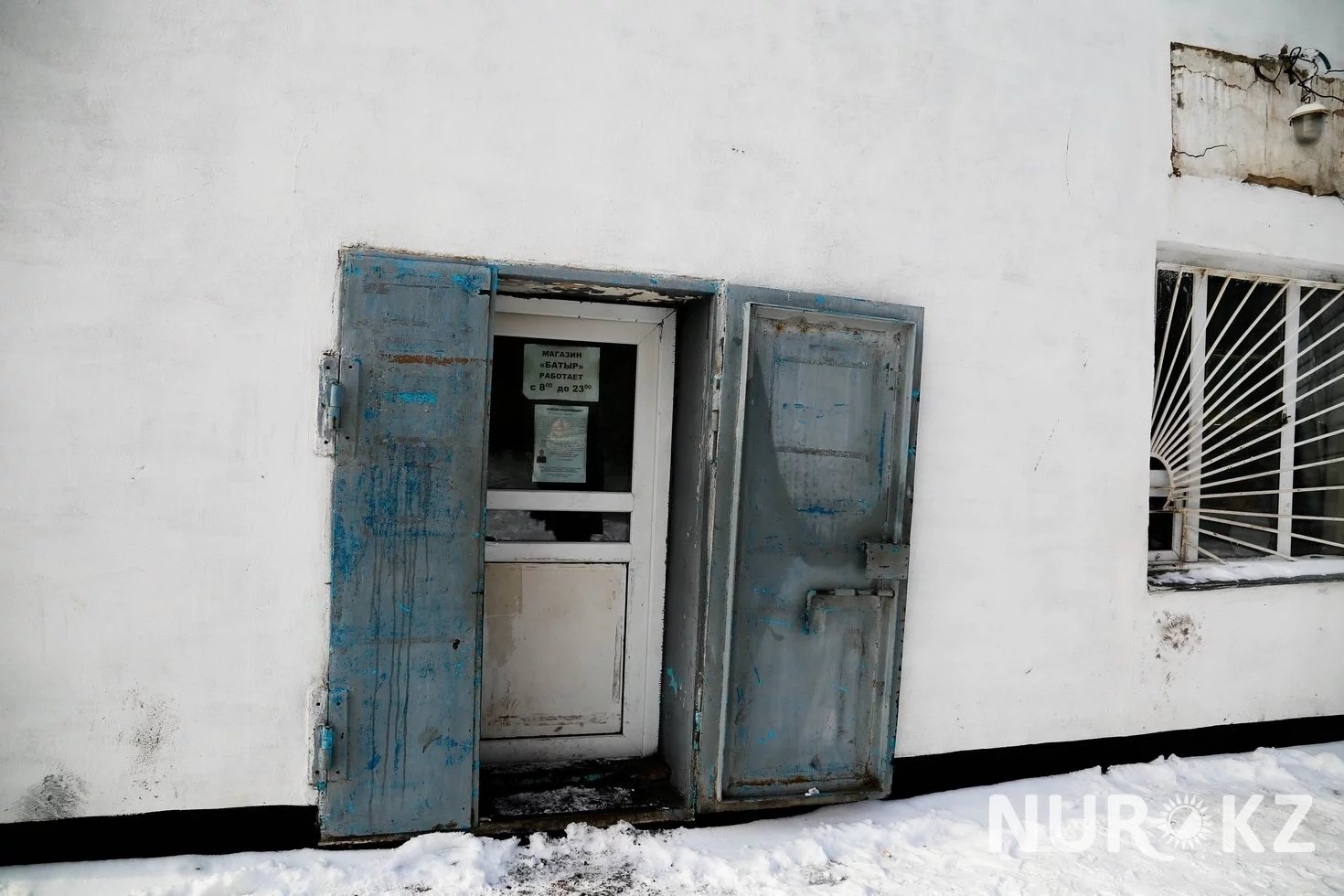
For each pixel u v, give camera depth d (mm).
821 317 3062
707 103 3014
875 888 2793
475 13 2752
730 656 2965
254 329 2605
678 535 3250
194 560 2588
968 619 3473
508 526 3256
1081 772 3686
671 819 2996
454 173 2754
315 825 2713
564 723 3342
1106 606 3699
